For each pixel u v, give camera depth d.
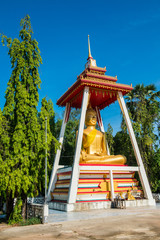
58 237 9.25
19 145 13.70
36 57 16.41
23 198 14.33
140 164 20.70
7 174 12.99
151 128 27.12
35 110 15.41
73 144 35.31
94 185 20.20
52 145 16.75
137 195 21.03
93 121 25.67
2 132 13.97
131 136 21.30
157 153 25.50
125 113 21.72
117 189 20.88
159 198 22.69
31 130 14.41
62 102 25.20
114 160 22.09
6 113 14.57
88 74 21.44
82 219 13.34
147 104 30.17
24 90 15.05
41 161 15.48
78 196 18.75
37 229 11.16
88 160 21.56
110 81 22.36
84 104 20.08
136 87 30.02
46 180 14.38
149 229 10.09
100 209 17.50
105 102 25.94
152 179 25.16
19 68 15.45
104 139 25.41
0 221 15.00
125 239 8.49
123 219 12.84
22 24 16.67
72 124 36.69
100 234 9.49
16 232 10.73
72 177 17.92
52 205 20.38
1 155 13.78
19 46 15.95
